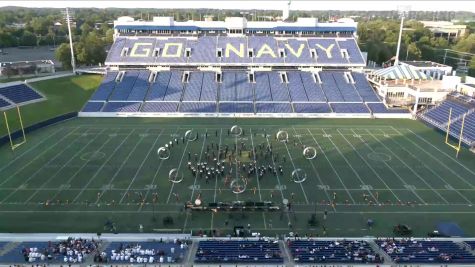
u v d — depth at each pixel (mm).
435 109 79312
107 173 51656
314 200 45094
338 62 96875
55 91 87250
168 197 45375
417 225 40219
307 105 84562
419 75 88125
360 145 63875
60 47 112688
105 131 70250
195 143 63531
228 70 96312
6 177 50062
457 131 68438
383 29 182625
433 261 32969
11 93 79812
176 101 85062
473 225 40219
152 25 103875
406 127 74688
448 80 83938
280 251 34375
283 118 80250
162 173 51688
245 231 38656
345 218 41469
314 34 106188
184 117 80188
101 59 119125
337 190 47562
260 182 49375
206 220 40750
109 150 60312
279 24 105625
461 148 62781
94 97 85750
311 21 105500
